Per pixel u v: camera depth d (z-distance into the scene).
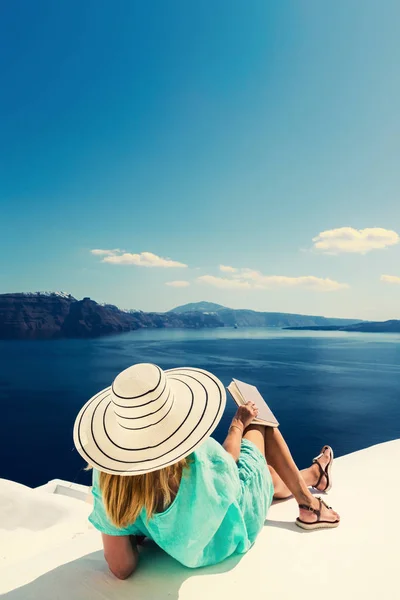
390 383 89.50
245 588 1.63
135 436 1.46
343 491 2.62
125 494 1.47
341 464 3.11
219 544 1.76
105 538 1.65
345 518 2.23
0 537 3.03
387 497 2.48
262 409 2.25
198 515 1.56
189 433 1.47
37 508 3.42
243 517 1.81
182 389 1.64
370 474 2.86
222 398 1.56
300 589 1.63
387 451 3.26
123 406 1.43
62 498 3.64
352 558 1.83
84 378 101.88
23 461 45.41
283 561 1.81
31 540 2.96
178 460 1.41
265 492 2.01
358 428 54.78
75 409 72.75
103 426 1.55
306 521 2.10
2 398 81.44
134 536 1.85
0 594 1.70
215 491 1.60
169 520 1.55
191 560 1.67
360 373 103.69
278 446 2.20
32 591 1.68
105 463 1.46
